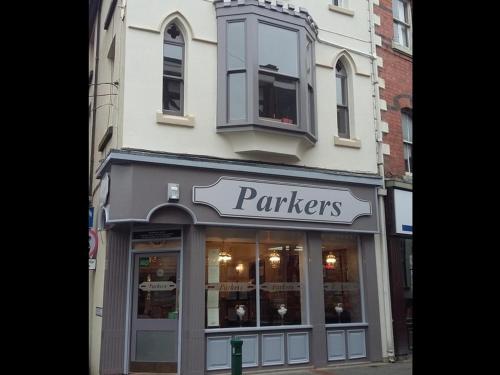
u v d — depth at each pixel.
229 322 9.60
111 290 9.27
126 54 9.30
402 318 11.54
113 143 9.58
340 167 11.36
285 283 10.37
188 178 9.37
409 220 12.13
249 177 9.95
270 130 9.91
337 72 12.09
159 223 9.18
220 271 9.68
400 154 12.62
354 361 10.74
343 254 11.26
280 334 9.97
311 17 11.20
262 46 10.20
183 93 9.82
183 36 10.02
